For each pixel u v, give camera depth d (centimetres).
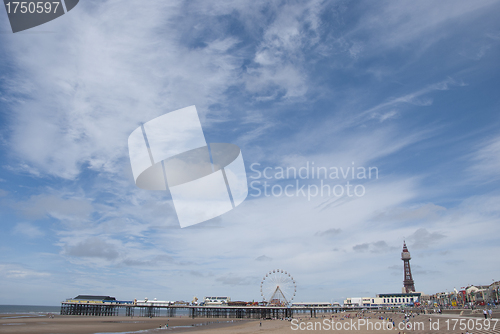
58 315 14450
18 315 13050
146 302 15662
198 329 8350
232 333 7194
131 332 7469
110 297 16650
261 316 14675
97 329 7981
